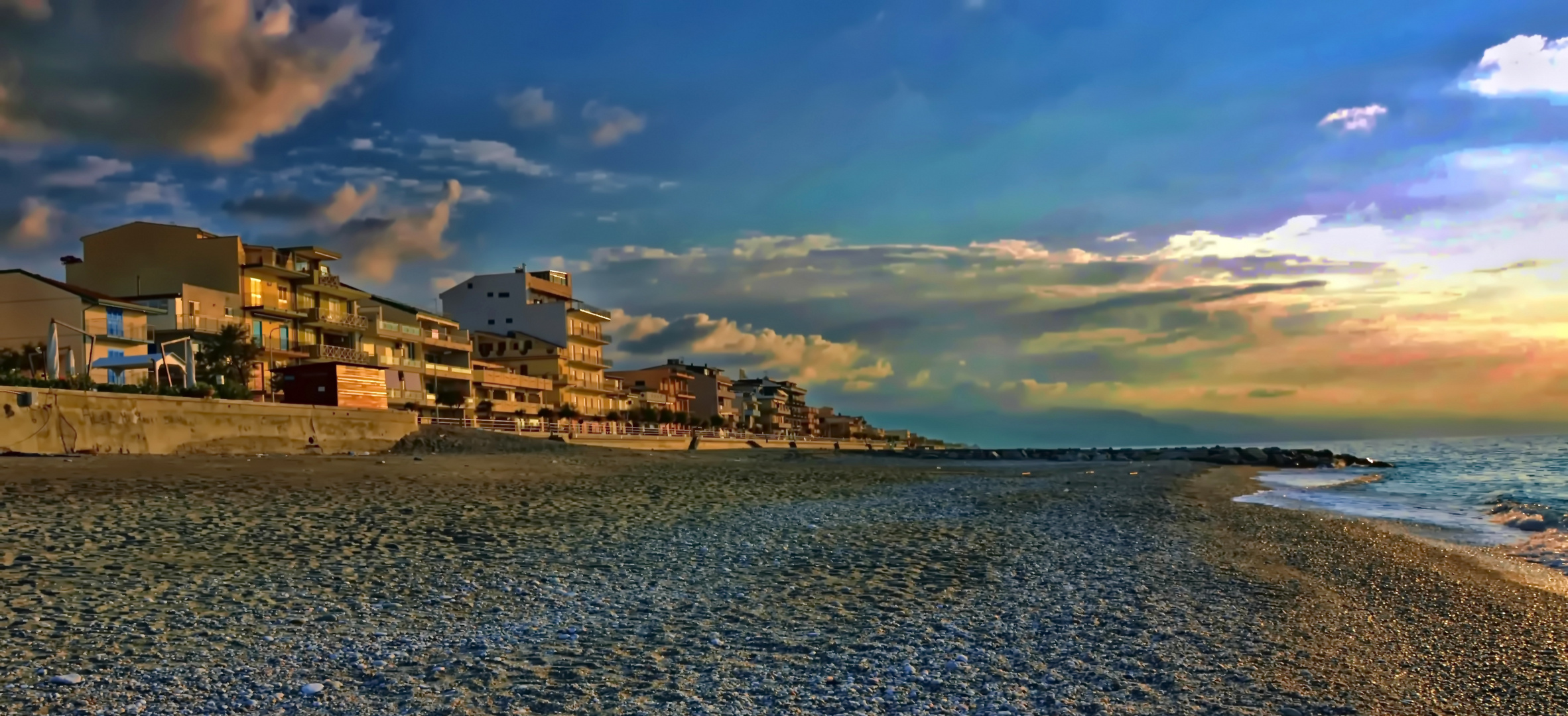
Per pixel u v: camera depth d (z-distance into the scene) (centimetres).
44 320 5059
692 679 855
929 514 2420
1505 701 872
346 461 3484
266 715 715
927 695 829
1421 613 1284
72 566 1230
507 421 6494
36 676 775
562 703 773
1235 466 7831
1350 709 831
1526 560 1894
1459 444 18800
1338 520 2664
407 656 895
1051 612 1198
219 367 5525
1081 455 9844
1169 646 1031
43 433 2866
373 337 7438
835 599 1247
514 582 1281
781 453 8494
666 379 13688
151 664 829
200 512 1816
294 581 1217
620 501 2517
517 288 10431
